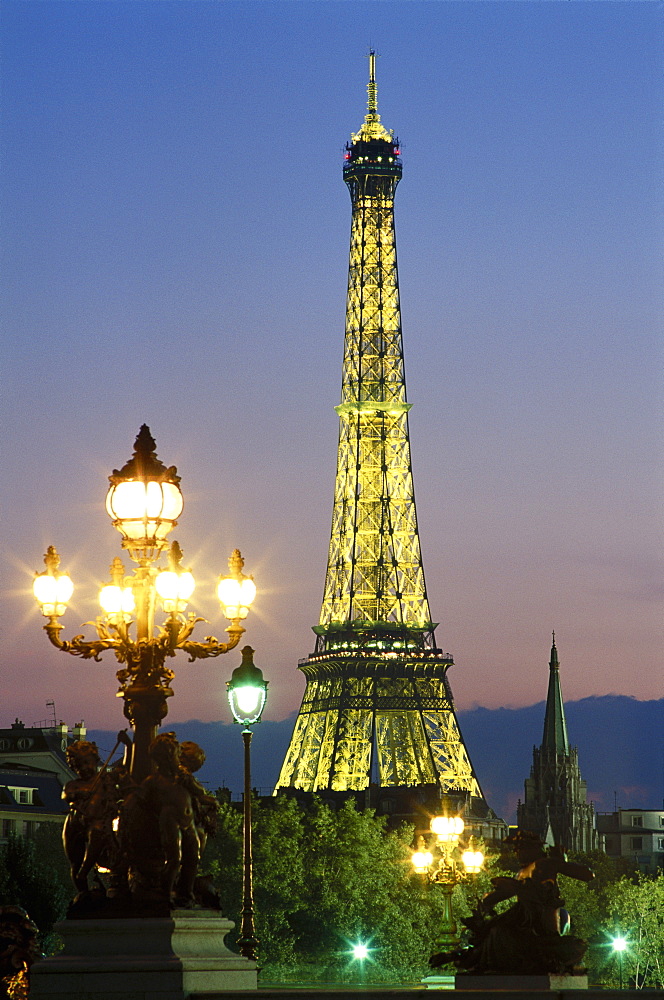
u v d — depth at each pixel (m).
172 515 35.75
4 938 37.81
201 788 34.41
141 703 34.69
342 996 31.59
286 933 159.88
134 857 33.66
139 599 35.59
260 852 160.50
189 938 33.50
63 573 35.81
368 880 173.12
